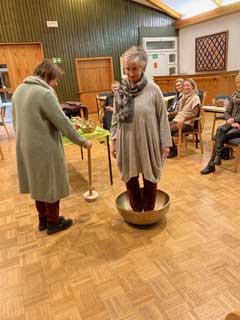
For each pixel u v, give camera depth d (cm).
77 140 191
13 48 721
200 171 319
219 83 632
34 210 254
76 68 799
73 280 162
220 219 217
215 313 134
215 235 196
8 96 741
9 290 158
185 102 373
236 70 687
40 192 189
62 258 183
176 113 404
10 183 323
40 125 174
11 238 210
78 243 198
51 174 185
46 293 154
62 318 138
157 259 176
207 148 408
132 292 151
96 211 242
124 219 219
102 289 154
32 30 724
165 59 888
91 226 219
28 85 174
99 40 805
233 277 156
